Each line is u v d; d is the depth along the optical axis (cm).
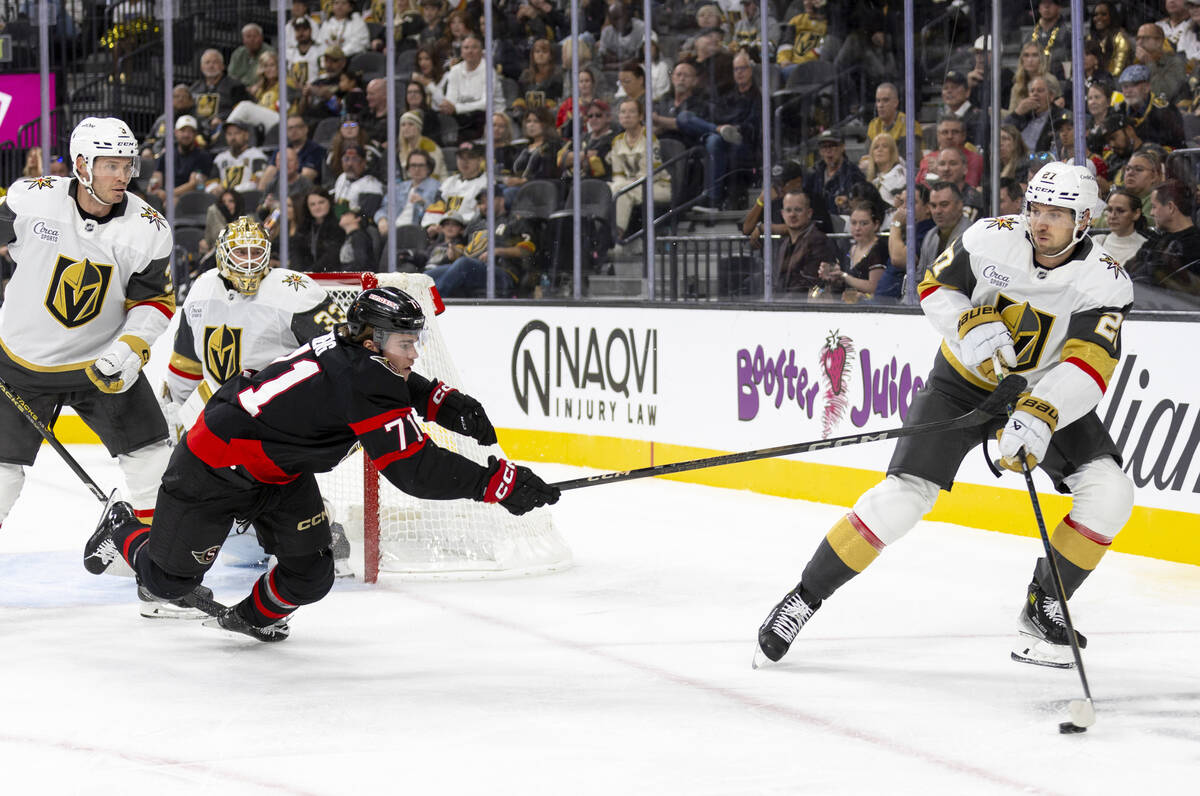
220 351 992
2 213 888
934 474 762
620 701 706
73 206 888
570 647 830
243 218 962
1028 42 1530
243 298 986
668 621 902
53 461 1800
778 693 720
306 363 716
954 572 1053
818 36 1748
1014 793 560
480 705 699
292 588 802
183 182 2378
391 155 1988
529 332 1781
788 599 775
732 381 1512
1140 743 629
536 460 1786
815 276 1653
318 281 1152
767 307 1461
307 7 2372
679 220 1823
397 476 704
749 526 1284
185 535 764
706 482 1551
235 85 2427
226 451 738
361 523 1132
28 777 586
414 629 883
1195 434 1059
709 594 988
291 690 730
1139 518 1108
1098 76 1480
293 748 625
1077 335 750
